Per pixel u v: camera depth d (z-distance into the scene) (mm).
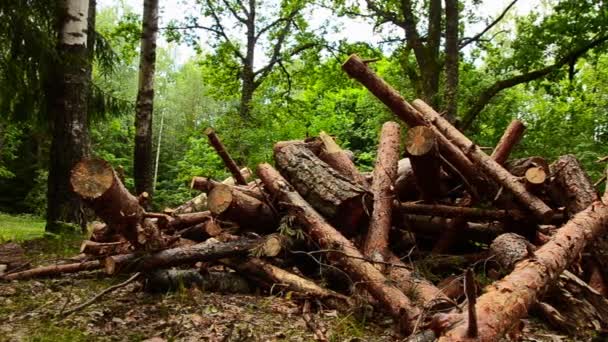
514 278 3496
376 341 4012
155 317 4309
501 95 15344
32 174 27188
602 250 5195
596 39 13977
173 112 44969
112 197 4520
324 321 4395
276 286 5180
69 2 9188
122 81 34656
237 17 21312
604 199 5391
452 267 5652
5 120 10695
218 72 22859
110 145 32719
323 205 5359
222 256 5254
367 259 4566
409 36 15594
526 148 13891
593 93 17484
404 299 4211
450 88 13195
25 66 9438
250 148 16422
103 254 5473
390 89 6266
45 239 8203
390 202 5578
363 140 25484
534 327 4508
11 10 8836
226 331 4012
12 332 3871
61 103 9109
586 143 13688
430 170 5512
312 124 24516
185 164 24656
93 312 4379
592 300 4613
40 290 5113
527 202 5473
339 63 20672
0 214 23609
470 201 6164
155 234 4953
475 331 2652
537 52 14188
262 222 5703
